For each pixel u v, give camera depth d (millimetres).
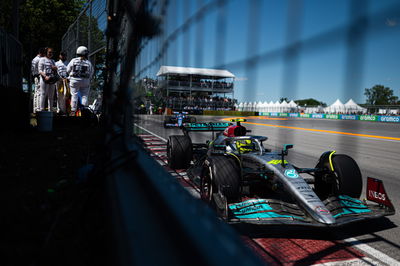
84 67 8508
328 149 8688
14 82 8594
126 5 2314
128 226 817
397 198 4105
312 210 2979
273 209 3104
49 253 1526
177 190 1053
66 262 1450
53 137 5715
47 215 2008
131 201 1033
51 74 8055
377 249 2674
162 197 973
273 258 2490
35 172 3115
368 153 8094
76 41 11789
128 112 2117
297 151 8219
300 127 17938
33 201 2258
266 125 17938
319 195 4109
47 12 24000
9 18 18531
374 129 18094
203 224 775
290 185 3318
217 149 4480
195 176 4578
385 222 3305
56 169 3268
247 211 3113
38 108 9078
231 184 3463
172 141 5383
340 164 3605
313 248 2688
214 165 3553
